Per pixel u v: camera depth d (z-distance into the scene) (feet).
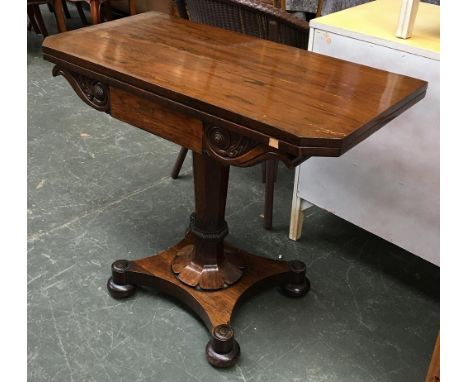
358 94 3.77
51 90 10.01
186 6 6.45
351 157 5.36
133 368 4.63
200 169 4.73
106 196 7.00
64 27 11.16
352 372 4.70
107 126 8.81
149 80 3.76
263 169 7.39
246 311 5.31
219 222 5.02
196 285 5.09
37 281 5.51
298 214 6.16
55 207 6.70
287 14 5.48
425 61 4.52
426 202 5.01
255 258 5.53
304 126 3.20
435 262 5.19
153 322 5.12
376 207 5.41
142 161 7.86
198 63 4.17
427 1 6.34
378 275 5.88
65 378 4.50
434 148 4.75
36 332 4.92
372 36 4.75
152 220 6.57
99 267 5.75
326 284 5.71
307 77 4.04
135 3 11.68
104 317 5.14
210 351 4.65
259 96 3.63
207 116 3.52
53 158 7.80
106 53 4.26
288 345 4.94
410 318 5.31
